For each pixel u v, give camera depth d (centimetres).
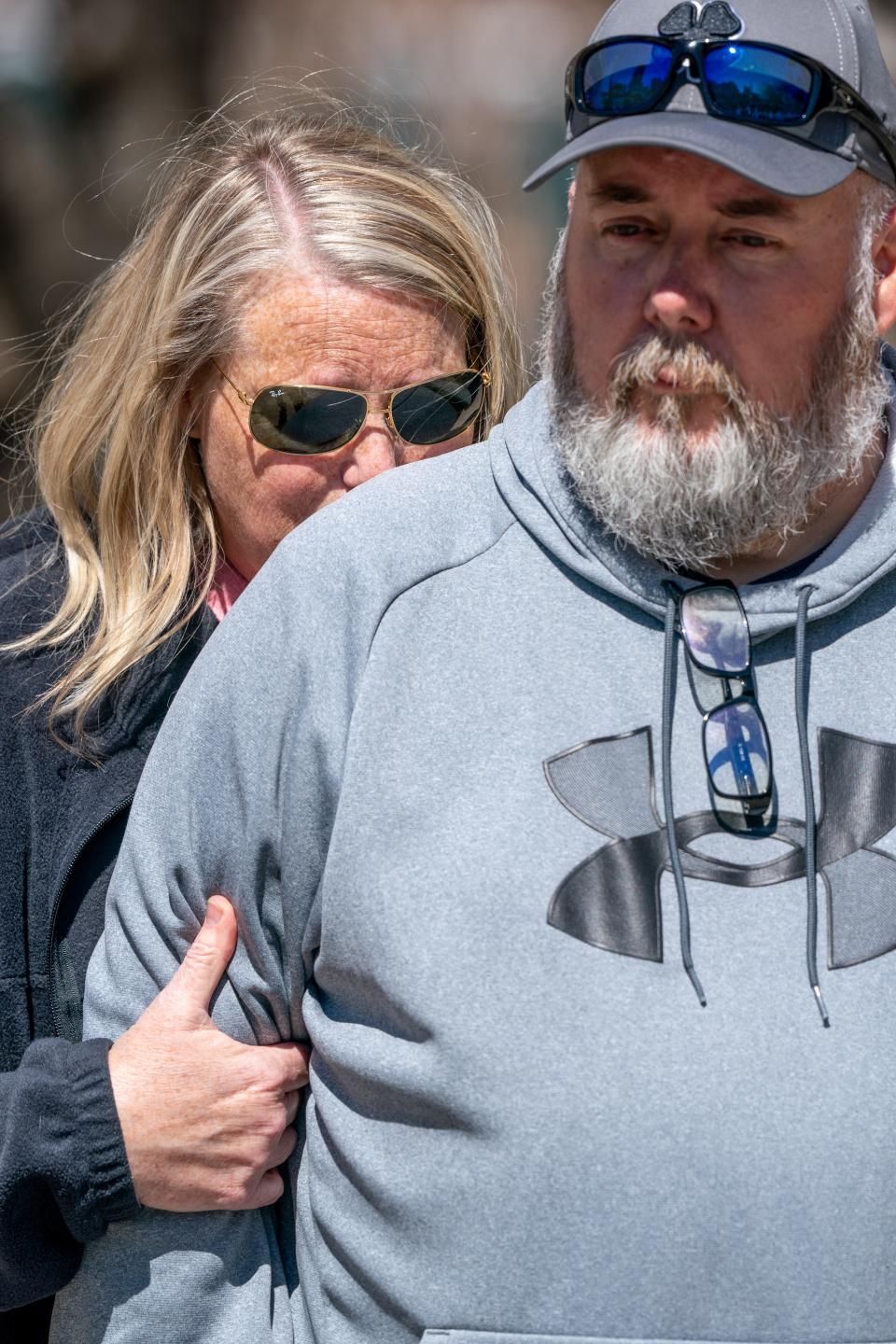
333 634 611
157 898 657
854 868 567
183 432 797
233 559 828
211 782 640
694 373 564
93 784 745
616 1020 547
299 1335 629
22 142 2392
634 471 573
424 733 588
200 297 782
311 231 787
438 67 2877
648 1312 533
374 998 584
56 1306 677
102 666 755
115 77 2422
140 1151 628
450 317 820
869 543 596
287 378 777
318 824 605
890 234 607
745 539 592
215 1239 643
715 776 574
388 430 795
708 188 555
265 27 2552
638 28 580
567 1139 541
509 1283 543
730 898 561
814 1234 532
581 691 587
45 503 848
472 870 567
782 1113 536
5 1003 724
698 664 586
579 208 591
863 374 600
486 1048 552
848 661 591
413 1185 564
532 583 606
